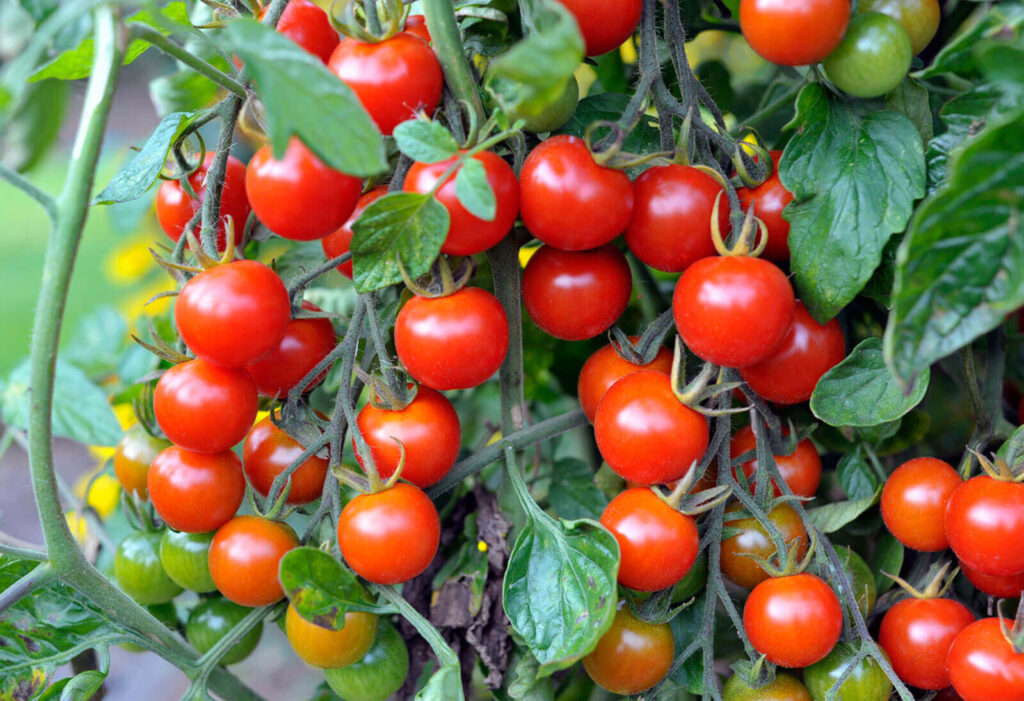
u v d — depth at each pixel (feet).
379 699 1.47
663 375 1.36
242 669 3.14
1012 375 1.73
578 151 1.30
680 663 1.40
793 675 1.42
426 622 1.34
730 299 1.26
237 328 1.31
